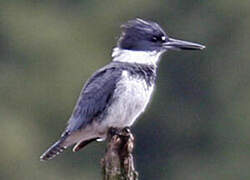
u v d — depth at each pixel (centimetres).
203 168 2827
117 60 1322
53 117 2764
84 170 2677
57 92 2802
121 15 3002
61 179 2658
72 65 2861
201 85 2912
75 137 1295
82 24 2977
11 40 2922
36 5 3016
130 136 1167
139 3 3020
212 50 3002
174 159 2830
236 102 2916
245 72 2962
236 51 3000
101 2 3028
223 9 3045
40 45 2902
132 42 1329
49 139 2719
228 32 3034
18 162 2648
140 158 2806
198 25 3047
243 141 2862
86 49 2905
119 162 1162
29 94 2806
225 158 2841
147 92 1287
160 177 2808
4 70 2864
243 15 3059
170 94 2880
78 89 2819
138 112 1283
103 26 2975
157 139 2828
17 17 2964
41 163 2666
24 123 2725
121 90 1267
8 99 2789
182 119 2858
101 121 1277
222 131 2870
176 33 3036
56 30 2941
